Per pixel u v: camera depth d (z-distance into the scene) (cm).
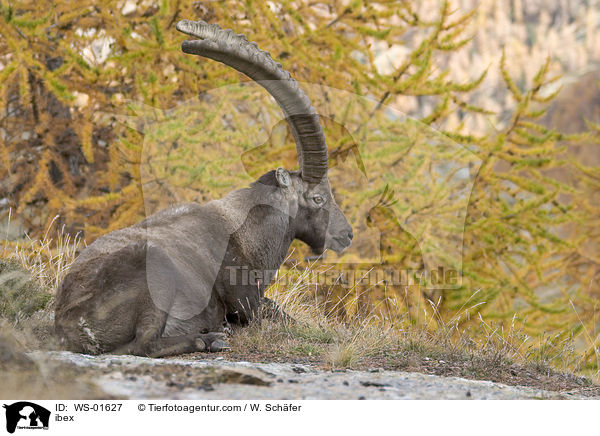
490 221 1898
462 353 975
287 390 686
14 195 1753
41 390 633
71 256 1371
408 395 696
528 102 1928
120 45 1764
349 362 837
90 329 863
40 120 1747
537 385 869
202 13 1914
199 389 668
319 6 1983
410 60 1766
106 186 1808
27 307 956
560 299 1980
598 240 2317
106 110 1758
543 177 1994
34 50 1650
